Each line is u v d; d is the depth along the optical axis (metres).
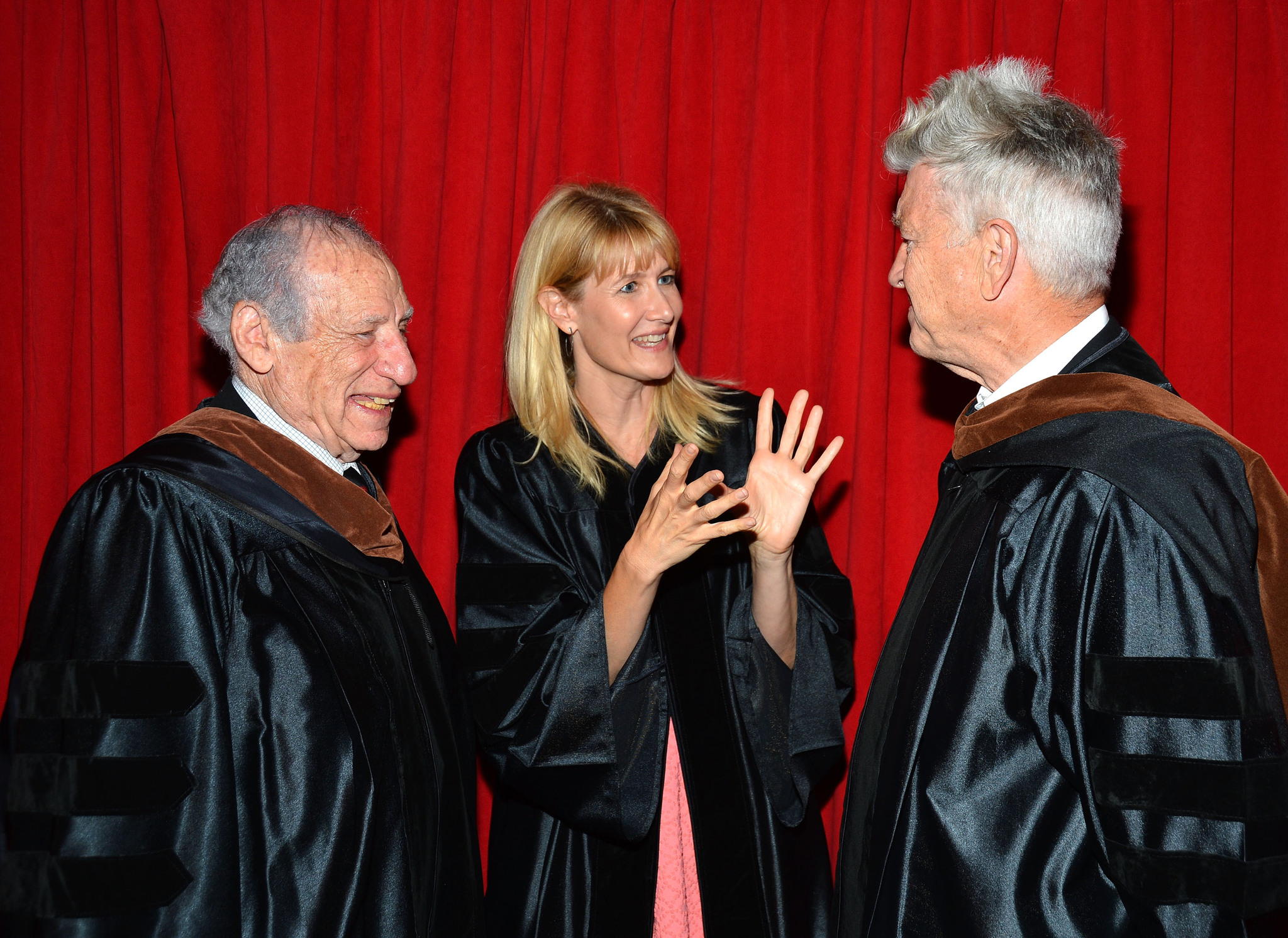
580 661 1.55
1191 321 2.11
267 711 1.28
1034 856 1.16
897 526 2.21
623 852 1.64
